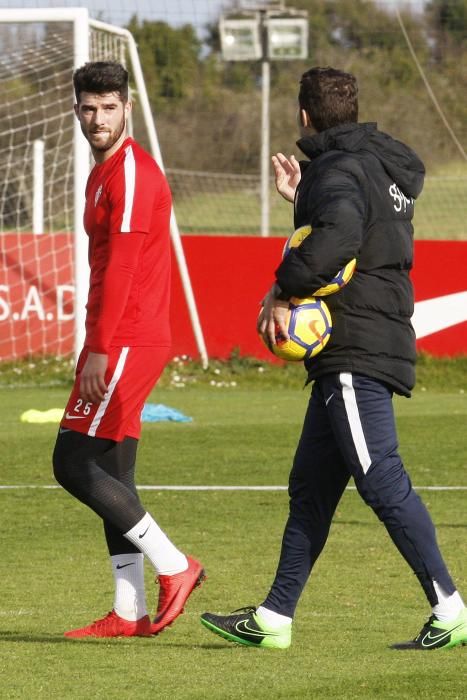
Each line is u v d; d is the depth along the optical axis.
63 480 16.38
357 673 14.37
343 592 19.84
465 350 55.94
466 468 33.69
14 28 60.50
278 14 74.50
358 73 111.00
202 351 55.34
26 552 23.42
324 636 16.61
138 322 16.25
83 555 23.14
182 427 41.31
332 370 15.25
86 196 16.50
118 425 16.20
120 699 13.34
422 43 109.75
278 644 15.73
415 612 18.30
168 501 29.02
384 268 15.30
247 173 107.88
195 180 105.94
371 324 15.21
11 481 31.69
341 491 16.02
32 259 54.84
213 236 56.03
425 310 55.88
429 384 54.41
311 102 15.61
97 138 16.05
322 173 15.03
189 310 54.69
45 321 54.88
